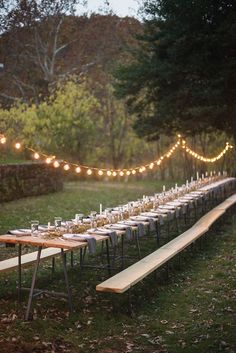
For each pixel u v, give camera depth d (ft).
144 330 18.97
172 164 85.35
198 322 19.60
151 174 87.97
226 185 57.52
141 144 86.84
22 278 24.76
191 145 78.13
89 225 24.91
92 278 25.48
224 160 75.92
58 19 87.40
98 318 19.90
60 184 63.31
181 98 45.91
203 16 42.98
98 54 94.17
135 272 21.77
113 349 17.06
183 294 23.49
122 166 88.89
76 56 97.30
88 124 78.07
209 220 36.81
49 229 22.48
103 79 90.38
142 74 47.57
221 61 43.57
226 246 34.63
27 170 55.16
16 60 85.71
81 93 77.92
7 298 21.74
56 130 74.02
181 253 32.07
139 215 30.48
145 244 34.09
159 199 36.06
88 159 85.10
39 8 81.66
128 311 20.85
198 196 42.22
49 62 94.89
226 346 17.02
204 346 17.06
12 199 51.78
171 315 20.59
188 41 43.29
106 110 88.28
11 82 87.81
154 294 23.45
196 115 44.52
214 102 43.34
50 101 76.79
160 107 47.85
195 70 43.88
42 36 90.33
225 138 73.15
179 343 17.53
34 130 70.18
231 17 41.68
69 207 48.42
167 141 78.95
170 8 43.88
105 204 51.98
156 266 23.06
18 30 81.41
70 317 19.80
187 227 41.04
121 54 90.48
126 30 95.25
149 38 49.90
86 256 30.14
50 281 24.57
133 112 53.57
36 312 20.11
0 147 63.67
